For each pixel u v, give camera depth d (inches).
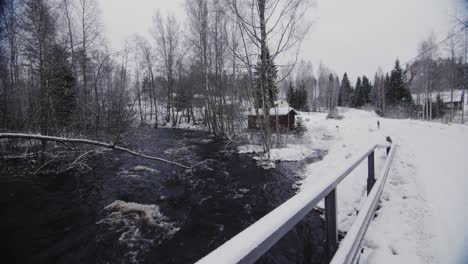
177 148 582.2
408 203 114.5
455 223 93.0
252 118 679.7
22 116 229.8
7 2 295.7
